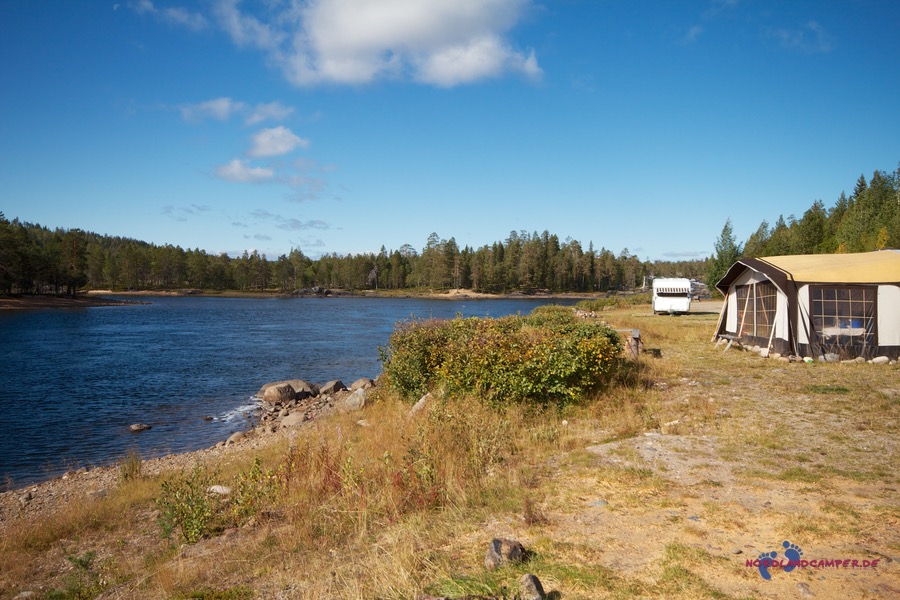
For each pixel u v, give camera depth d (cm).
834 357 1460
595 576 396
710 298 7500
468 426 801
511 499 577
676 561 411
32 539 777
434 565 439
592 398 1062
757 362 1502
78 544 751
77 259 10606
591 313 3969
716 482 581
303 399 2091
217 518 735
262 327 5150
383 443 917
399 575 424
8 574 657
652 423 860
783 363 1467
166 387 2341
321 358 3169
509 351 1048
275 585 470
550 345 1033
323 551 539
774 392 1074
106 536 773
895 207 5553
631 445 747
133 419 1817
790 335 1532
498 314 6094
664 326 2648
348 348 3600
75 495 1061
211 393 2234
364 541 541
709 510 506
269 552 568
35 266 8831
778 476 588
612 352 1141
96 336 4294
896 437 725
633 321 2905
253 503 748
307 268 16725
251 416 1855
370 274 15688
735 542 442
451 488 621
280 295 14050
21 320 5866
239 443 1455
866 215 5909
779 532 454
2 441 1554
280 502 747
